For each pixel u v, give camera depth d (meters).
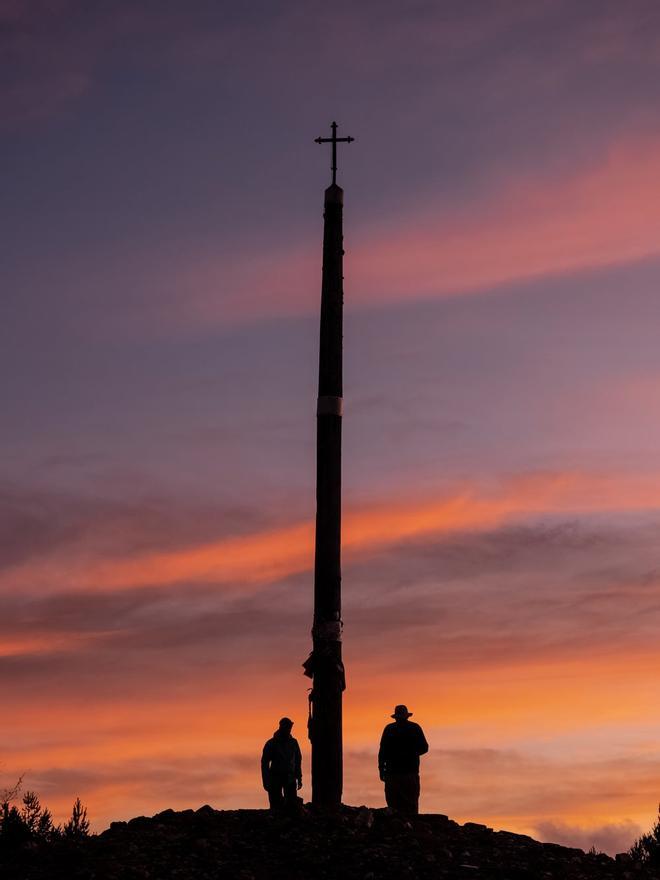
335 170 26.41
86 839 20.81
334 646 23.66
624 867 19.92
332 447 24.72
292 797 22.55
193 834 20.48
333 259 25.73
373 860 18.83
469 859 19.36
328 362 25.11
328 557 24.16
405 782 23.22
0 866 19.33
